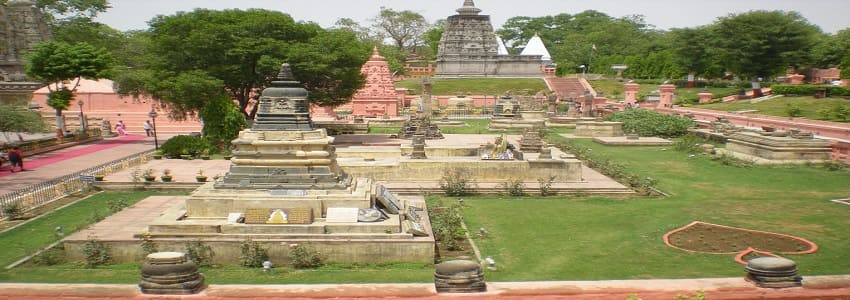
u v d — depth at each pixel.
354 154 36.59
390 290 12.32
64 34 83.25
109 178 31.84
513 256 19.41
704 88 93.00
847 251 19.33
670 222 23.48
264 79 49.00
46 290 12.51
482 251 20.00
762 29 77.62
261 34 47.38
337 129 59.16
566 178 31.98
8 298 12.13
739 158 39.69
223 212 20.42
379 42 126.75
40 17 75.62
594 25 163.88
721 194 29.23
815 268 17.61
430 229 20.59
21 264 18.58
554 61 148.12
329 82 51.69
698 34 93.62
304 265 18.23
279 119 21.69
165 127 62.88
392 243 18.75
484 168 32.03
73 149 46.94
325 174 21.27
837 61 93.31
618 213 25.33
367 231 19.20
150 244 18.62
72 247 18.77
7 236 22.05
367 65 77.56
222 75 46.56
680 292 11.98
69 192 29.67
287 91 21.92
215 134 42.62
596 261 18.72
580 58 144.62
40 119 47.38
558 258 19.09
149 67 48.41
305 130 21.75
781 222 23.27
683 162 39.59
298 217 19.44
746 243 20.44
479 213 25.58
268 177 21.14
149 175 30.94
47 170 36.31
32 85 67.06
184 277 12.53
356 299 11.81
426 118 53.38
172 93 44.88
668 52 115.75
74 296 12.20
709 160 39.84
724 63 82.62
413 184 30.95
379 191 21.58
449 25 113.94
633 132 54.22
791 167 36.47
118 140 54.31
